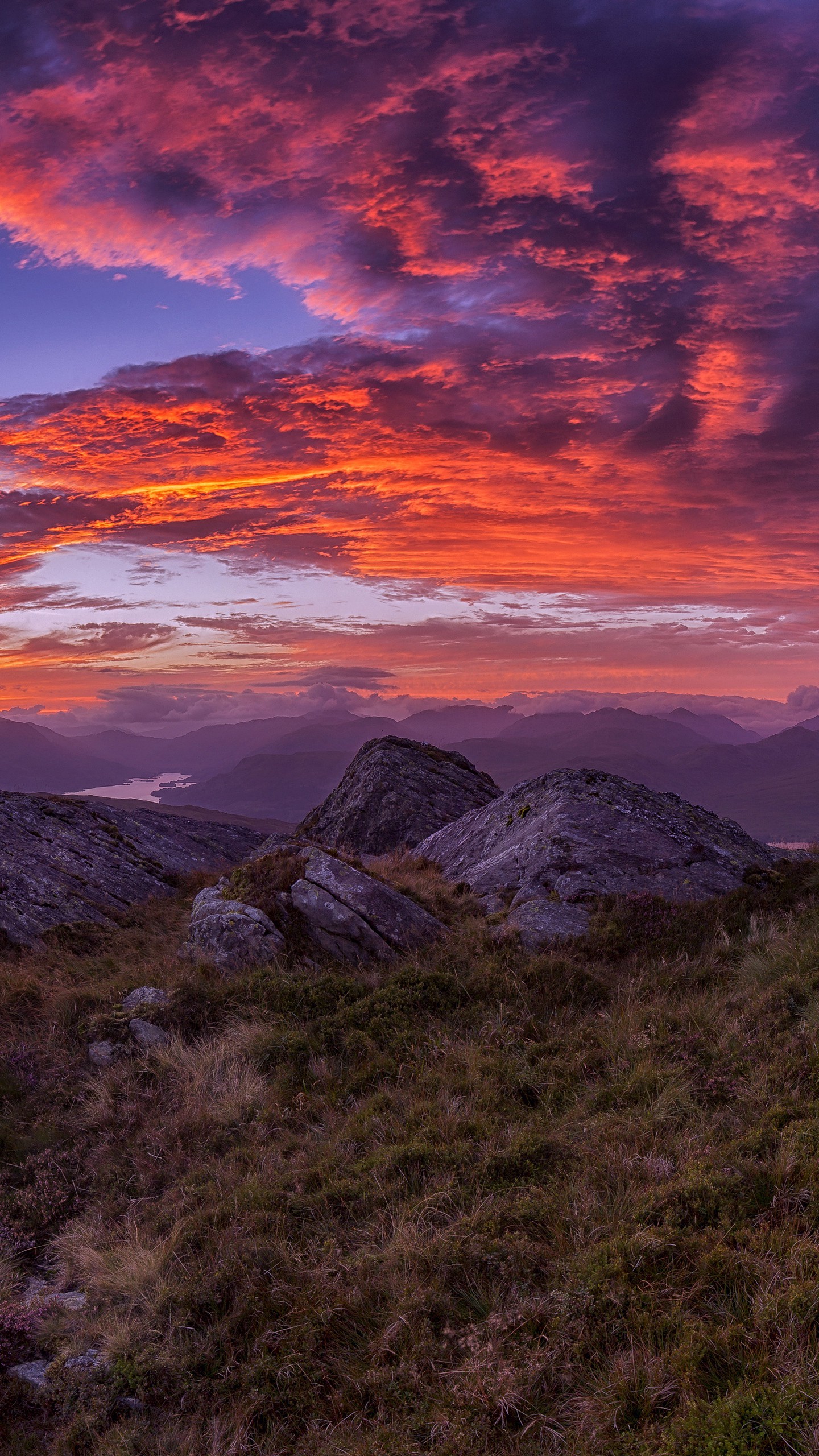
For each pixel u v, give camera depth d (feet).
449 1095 28.84
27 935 57.62
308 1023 36.42
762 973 35.76
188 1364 18.07
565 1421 14.70
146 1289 20.83
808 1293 15.42
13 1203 26.05
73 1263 22.91
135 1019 37.11
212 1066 33.30
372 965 42.60
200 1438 16.19
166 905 73.67
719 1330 15.31
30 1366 19.20
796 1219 18.28
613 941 42.80
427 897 52.03
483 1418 14.90
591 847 54.75
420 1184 23.70
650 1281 17.29
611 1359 15.53
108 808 105.40
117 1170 27.66
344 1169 25.22
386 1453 14.46
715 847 57.36
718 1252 17.42
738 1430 12.89
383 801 102.12
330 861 48.70
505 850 62.28
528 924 45.24
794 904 45.09
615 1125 24.67
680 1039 29.68
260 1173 25.55
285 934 44.65
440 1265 19.34
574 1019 35.06
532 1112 27.20
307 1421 16.29
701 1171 20.59
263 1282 20.07
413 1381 16.28
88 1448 16.49
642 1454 12.98
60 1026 37.91
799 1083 24.76
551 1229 20.13
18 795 94.73
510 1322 17.03
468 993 37.93
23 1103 32.37
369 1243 21.22
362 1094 31.01
